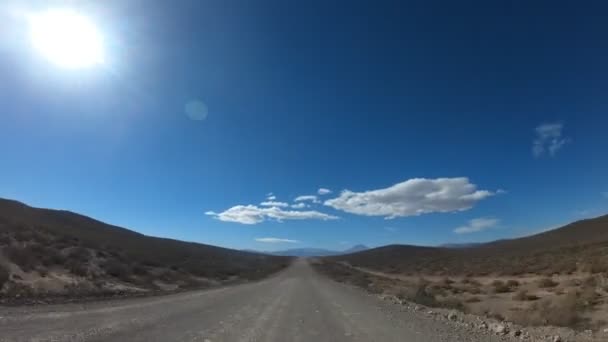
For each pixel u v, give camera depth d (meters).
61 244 37.44
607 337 11.95
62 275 27.55
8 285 20.31
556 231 106.19
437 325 15.02
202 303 21.41
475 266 72.12
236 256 138.12
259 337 11.83
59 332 10.77
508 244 112.19
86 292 22.95
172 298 24.11
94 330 11.40
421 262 108.12
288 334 12.52
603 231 82.06
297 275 70.38
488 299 28.20
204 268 61.88
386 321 15.97
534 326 14.59
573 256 51.88
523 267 54.47
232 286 40.25
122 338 10.50
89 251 37.72
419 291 27.95
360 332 13.12
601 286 24.98
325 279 57.50
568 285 30.33
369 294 32.72
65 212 83.69
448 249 148.62
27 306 15.62
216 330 12.73
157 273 43.16
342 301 24.72
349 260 168.88
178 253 82.12
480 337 12.45
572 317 14.97
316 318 16.48
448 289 39.56
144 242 86.56
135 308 17.62
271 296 27.30
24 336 10.03
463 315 18.58
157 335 11.29
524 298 25.84
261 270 91.88
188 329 12.64
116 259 40.38
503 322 15.79
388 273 92.50
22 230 36.78
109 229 88.75
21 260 26.14
